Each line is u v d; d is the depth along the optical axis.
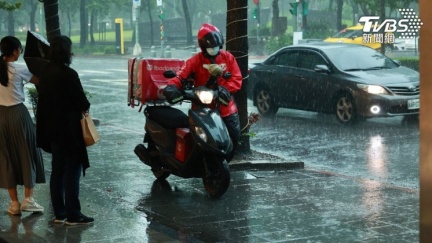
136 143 14.43
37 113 8.16
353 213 8.80
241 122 11.87
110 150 13.58
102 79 32.34
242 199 9.61
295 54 18.97
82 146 8.08
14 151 8.52
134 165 12.05
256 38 51.38
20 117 8.42
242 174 11.25
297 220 8.51
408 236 7.77
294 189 10.20
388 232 7.93
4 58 8.35
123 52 58.84
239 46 11.64
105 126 17.20
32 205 8.71
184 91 9.42
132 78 10.37
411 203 9.31
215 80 9.42
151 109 10.36
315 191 10.08
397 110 16.84
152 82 10.11
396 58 33.00
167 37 68.25
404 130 16.44
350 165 12.47
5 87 8.31
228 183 9.27
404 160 12.83
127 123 17.97
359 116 17.16
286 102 19.09
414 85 17.00
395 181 11.05
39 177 8.76
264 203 9.38
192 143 9.53
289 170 11.63
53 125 7.99
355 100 17.16
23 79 8.44
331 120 18.44
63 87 7.92
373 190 10.12
